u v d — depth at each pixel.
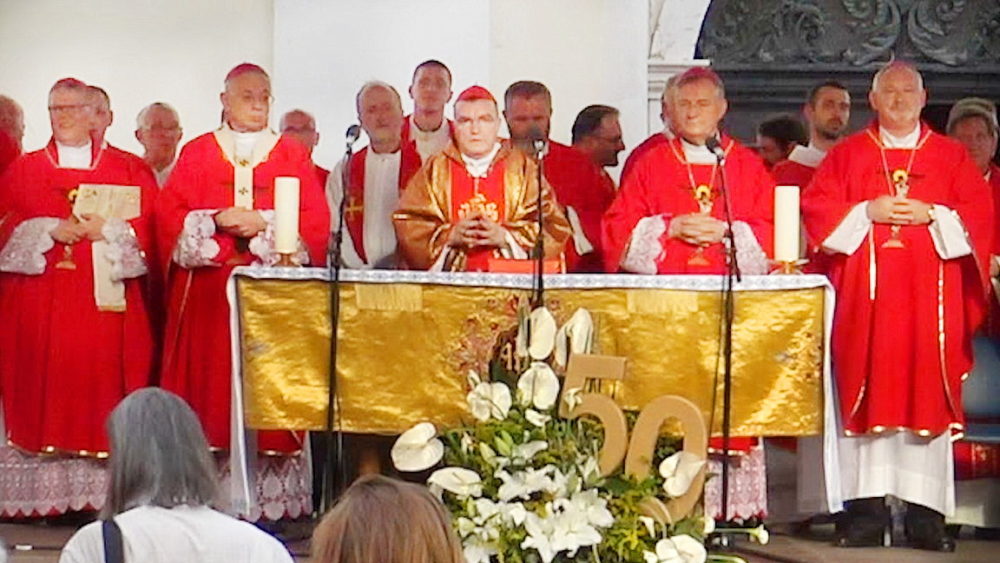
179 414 7.24
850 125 16.69
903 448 13.01
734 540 12.60
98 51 15.52
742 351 11.20
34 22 15.50
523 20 15.52
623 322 11.12
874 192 13.08
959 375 12.97
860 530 13.01
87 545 7.03
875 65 16.62
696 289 11.16
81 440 13.23
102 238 13.30
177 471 7.16
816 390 11.31
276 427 11.02
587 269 14.20
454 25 15.44
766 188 12.84
